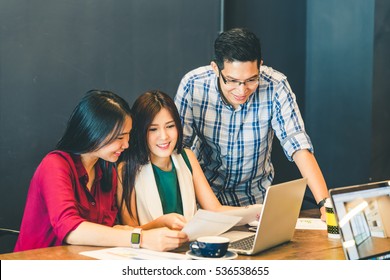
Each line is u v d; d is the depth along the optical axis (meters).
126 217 2.73
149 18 3.74
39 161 3.44
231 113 3.05
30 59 3.37
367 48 4.40
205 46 3.99
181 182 2.83
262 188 3.29
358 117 4.48
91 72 3.56
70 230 2.29
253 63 2.67
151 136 2.69
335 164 4.64
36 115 3.41
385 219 2.27
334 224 2.49
